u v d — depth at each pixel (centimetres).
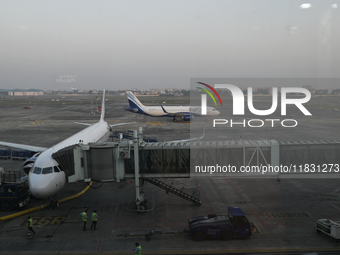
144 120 10019
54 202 2730
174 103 18050
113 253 1919
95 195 3108
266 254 1844
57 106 18950
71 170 2730
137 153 2602
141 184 2786
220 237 2062
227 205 2712
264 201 2784
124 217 2509
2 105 19950
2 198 2620
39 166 2622
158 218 2470
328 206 2605
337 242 1930
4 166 4297
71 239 2119
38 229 2297
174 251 1925
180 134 6562
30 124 9075
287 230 2148
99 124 5203
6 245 2039
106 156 2678
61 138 6481
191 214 2534
